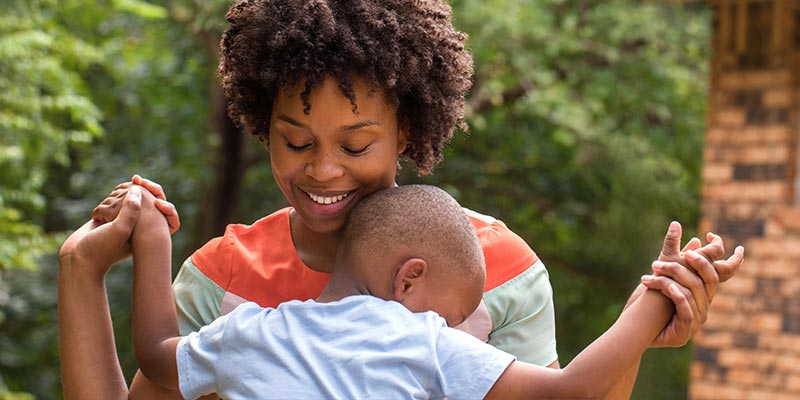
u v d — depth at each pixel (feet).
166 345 6.23
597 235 34.37
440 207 6.19
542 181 38.27
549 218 38.32
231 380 5.88
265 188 37.68
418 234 6.11
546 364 6.86
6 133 23.97
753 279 19.94
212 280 6.86
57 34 26.27
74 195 39.22
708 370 20.24
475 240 6.27
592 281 37.96
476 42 31.76
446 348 5.87
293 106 6.21
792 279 19.61
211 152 34.35
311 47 6.12
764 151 19.99
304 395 5.72
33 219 36.55
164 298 6.40
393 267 6.13
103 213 6.63
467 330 6.64
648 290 6.00
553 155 38.01
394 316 5.92
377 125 6.27
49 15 27.78
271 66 6.27
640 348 5.88
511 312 6.75
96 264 6.42
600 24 33.55
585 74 34.19
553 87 32.76
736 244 20.16
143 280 6.40
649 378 34.78
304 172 6.31
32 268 23.66
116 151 38.47
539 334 6.84
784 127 19.84
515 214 38.50
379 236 6.15
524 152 38.09
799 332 19.52
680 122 35.47
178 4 30.55
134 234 6.47
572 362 5.84
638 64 34.37
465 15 31.14
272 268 6.79
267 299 6.75
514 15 31.37
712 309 20.27
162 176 36.63
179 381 6.05
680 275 5.91
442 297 6.15
